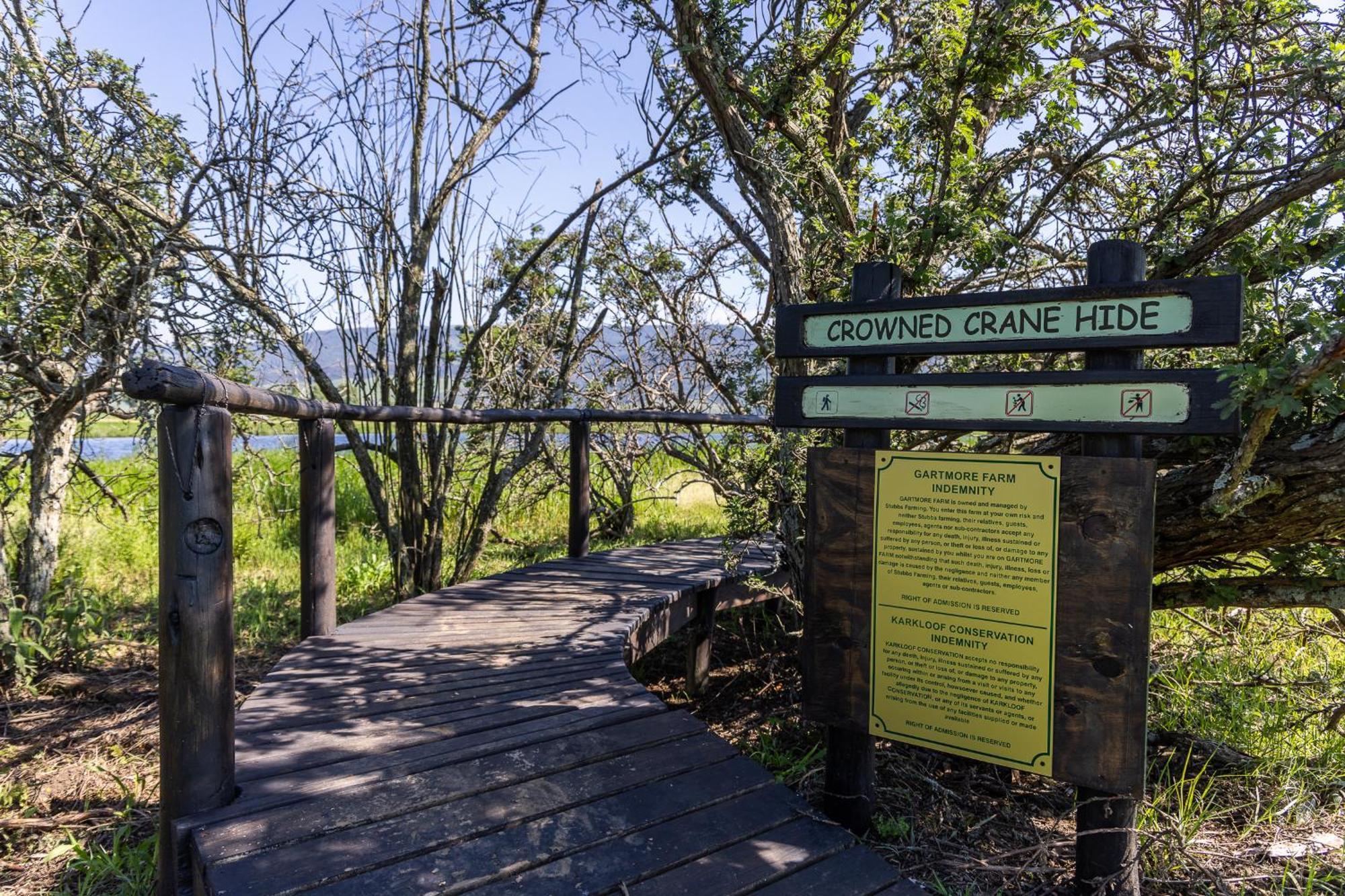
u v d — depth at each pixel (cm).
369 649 386
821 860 229
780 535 402
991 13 375
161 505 224
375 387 587
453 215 583
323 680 341
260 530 723
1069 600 226
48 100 415
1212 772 346
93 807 362
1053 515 228
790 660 540
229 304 431
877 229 407
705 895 209
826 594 268
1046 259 436
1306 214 299
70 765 394
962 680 244
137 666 510
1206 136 364
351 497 919
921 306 247
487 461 780
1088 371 222
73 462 536
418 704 314
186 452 222
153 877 301
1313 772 338
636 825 236
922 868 267
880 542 257
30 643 461
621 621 432
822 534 268
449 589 504
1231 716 381
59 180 407
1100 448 225
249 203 453
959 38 395
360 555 750
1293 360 222
